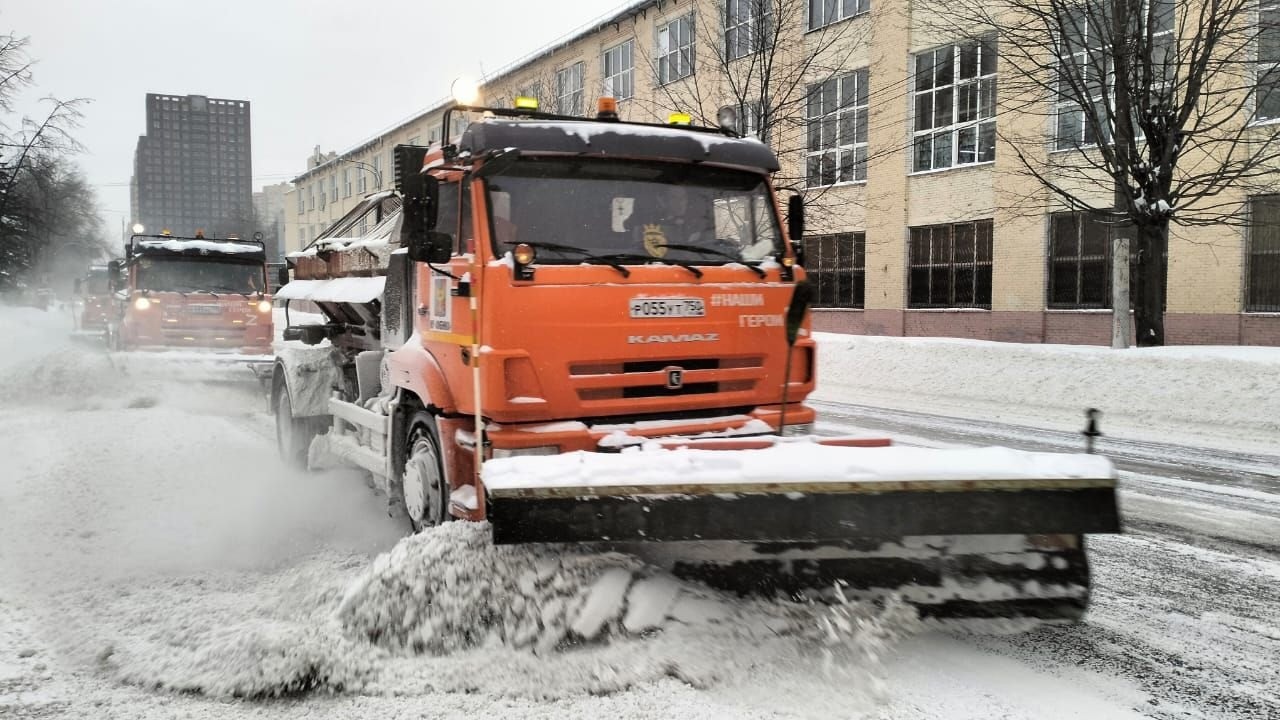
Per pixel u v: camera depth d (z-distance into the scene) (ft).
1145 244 45.60
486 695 11.69
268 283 56.80
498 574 12.96
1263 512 22.44
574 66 112.37
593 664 12.17
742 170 17.71
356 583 13.52
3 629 14.47
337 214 211.20
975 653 13.43
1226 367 37.88
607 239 16.28
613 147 16.40
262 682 11.80
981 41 55.26
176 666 12.63
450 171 17.02
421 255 16.49
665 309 15.93
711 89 74.33
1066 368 43.60
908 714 11.36
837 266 89.04
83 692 12.07
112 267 57.67
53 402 43.91
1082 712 11.49
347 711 11.34
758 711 11.30
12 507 22.24
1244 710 11.61
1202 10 42.47
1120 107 45.34
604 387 15.52
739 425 16.58
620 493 12.27
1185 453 30.68
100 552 18.63
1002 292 72.69
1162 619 15.01
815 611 13.11
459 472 16.58
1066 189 66.13
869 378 52.65
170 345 52.75
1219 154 54.60
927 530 12.50
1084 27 52.31
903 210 80.59
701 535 12.32
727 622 12.91
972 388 46.60
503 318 14.96
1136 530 20.76
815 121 65.77
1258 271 56.95
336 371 26.55
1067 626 14.66
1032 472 12.73
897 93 78.89
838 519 12.42
